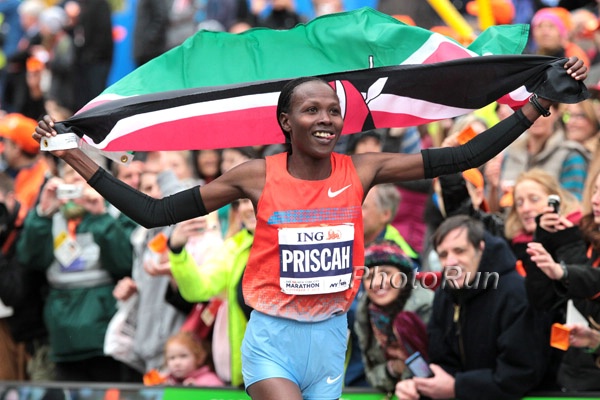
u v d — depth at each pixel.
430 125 21.75
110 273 19.80
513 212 17.02
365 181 12.43
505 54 13.47
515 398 15.56
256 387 12.42
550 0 26.80
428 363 16.34
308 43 13.86
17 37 34.62
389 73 13.16
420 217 19.39
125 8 32.53
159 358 18.86
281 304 12.36
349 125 13.47
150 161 20.41
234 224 18.97
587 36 23.38
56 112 27.45
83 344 19.62
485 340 15.69
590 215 15.58
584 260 15.23
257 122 13.40
